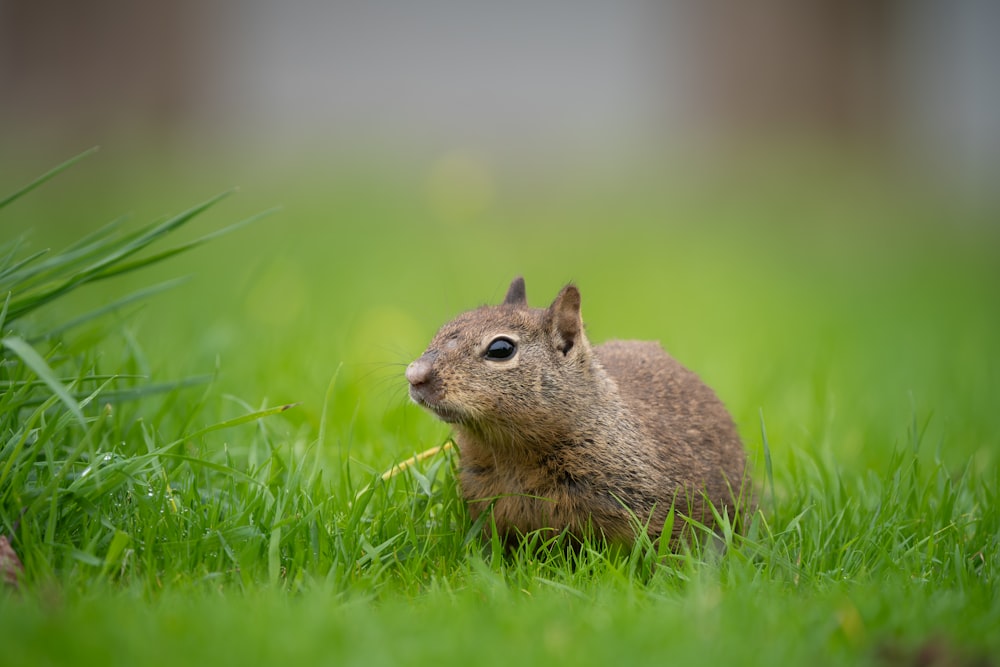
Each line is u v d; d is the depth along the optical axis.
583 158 40.91
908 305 21.41
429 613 6.76
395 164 36.03
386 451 10.25
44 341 9.05
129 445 9.10
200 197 28.33
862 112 37.19
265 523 8.02
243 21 45.41
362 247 23.17
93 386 9.22
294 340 13.34
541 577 7.87
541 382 8.80
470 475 9.13
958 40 52.94
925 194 35.72
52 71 36.03
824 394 12.45
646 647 6.18
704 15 37.69
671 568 8.10
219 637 6.04
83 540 7.54
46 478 7.83
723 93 37.72
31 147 34.34
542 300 19.62
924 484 9.96
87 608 6.41
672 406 9.78
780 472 10.36
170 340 13.55
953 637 6.52
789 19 36.84
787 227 30.16
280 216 26.78
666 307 19.84
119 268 8.83
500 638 6.32
